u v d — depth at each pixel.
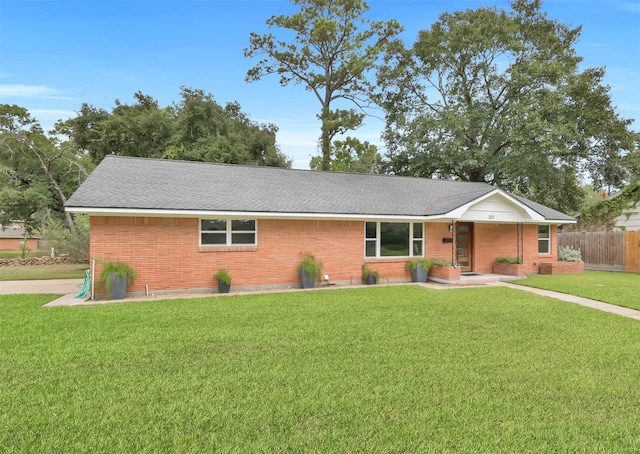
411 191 17.58
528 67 25.25
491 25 26.61
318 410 4.03
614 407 4.17
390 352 5.90
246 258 12.98
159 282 11.91
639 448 3.40
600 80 25.62
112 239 11.42
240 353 5.82
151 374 4.97
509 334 6.98
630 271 18.25
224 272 12.33
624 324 7.78
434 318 8.23
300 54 31.55
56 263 22.66
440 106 30.45
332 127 30.66
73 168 29.92
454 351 5.97
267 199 13.41
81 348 6.00
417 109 31.08
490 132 26.38
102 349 5.96
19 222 35.69
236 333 6.94
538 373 5.09
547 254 18.56
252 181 15.05
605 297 10.87
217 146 27.12
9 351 5.85
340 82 32.25
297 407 4.09
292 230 13.62
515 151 25.23
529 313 8.77
